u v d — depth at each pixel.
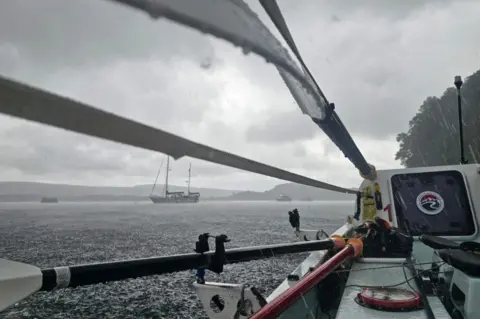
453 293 2.90
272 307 2.23
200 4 0.88
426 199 5.15
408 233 4.98
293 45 1.64
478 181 5.06
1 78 0.65
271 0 1.34
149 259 1.99
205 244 2.25
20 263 1.13
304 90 2.41
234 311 2.43
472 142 64.50
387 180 5.34
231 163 1.44
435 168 5.27
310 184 2.56
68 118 0.77
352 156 4.38
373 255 4.04
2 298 1.03
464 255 2.76
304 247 3.35
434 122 81.50
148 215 97.25
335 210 119.81
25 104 0.69
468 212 4.96
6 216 91.81
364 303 2.60
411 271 3.49
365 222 4.30
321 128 3.30
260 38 1.23
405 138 93.56
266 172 1.72
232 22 1.02
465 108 72.44
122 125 0.88
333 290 3.82
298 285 2.54
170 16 0.82
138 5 0.77
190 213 108.88
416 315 2.40
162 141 1.02
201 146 1.21
